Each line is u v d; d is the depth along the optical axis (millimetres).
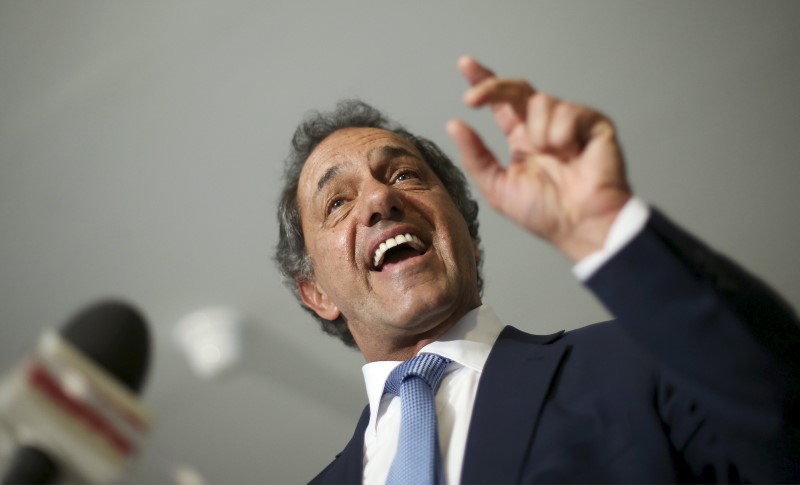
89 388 2092
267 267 7301
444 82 7328
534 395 3768
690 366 2844
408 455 3703
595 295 2879
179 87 6980
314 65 7145
